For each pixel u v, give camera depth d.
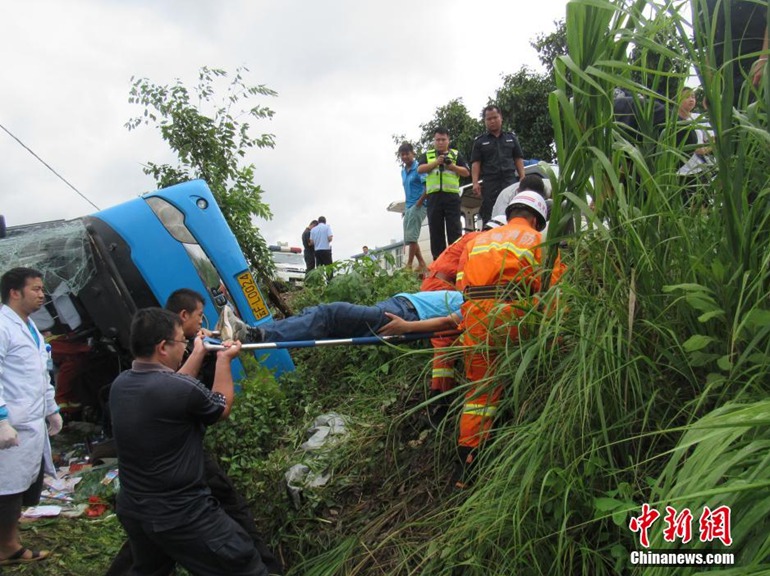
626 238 2.43
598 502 2.18
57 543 4.17
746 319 1.98
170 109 7.88
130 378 3.10
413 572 2.84
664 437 2.41
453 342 3.50
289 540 3.71
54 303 5.00
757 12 2.82
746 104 2.38
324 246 13.33
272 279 7.97
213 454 4.09
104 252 4.92
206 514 3.04
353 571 3.10
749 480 1.54
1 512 3.78
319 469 3.93
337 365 5.26
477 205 11.00
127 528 3.11
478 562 2.46
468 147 17.42
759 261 2.18
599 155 2.34
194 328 3.80
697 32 2.17
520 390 2.83
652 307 2.45
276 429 4.51
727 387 2.12
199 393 3.07
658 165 2.53
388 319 4.15
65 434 5.63
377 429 4.08
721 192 2.35
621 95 3.39
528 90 16.12
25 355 3.90
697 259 2.24
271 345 3.55
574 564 2.35
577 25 2.47
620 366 2.32
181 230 5.18
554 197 2.65
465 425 3.11
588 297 2.54
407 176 9.20
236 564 3.05
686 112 3.01
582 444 2.35
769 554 1.51
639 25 2.31
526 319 2.81
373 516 3.51
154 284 4.98
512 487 2.52
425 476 3.57
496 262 3.11
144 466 2.99
